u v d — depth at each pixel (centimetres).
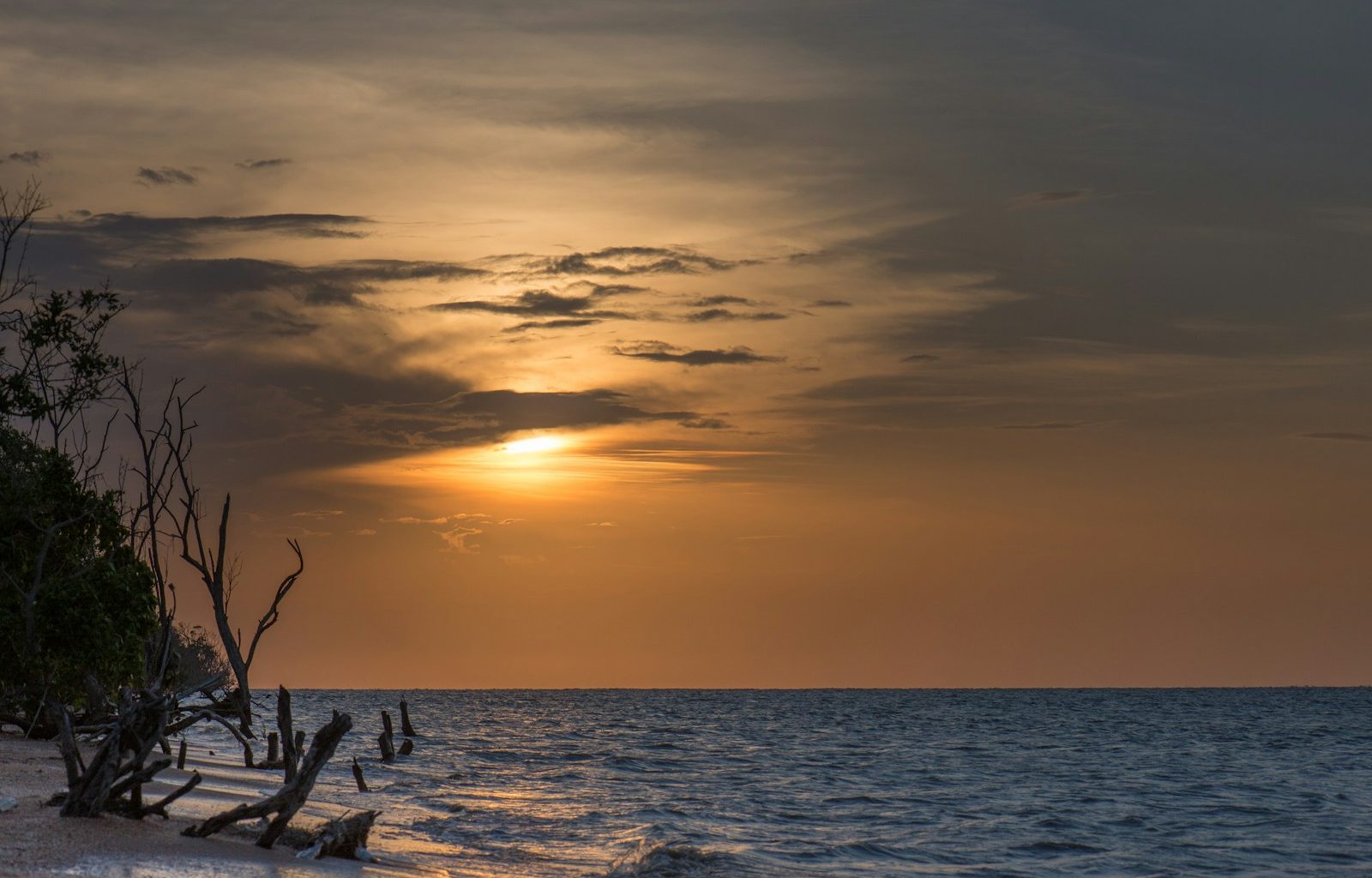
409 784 4588
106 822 2058
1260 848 3403
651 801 4319
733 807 4203
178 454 4747
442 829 3152
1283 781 5750
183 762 3709
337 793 3903
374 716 13162
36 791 2402
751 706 19975
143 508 4666
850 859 3022
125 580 3691
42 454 4075
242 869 1839
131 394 4731
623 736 9706
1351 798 4866
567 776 5462
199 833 2092
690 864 2694
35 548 3678
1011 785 5459
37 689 3703
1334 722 13075
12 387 4031
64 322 4234
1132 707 19188
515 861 2628
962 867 2981
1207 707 18600
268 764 4397
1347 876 2938
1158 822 3975
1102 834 3666
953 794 4912
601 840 3095
